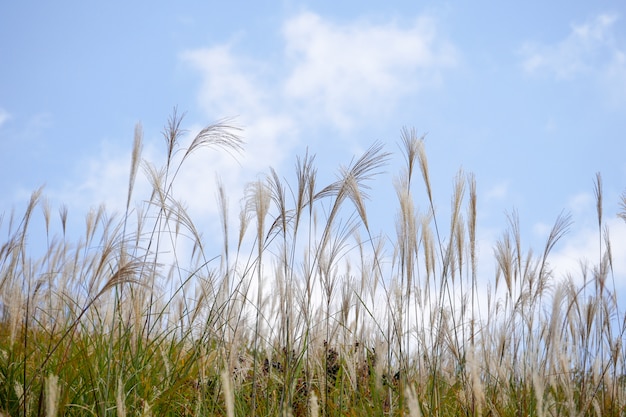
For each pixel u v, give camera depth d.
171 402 2.99
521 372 3.22
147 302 3.25
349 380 3.22
